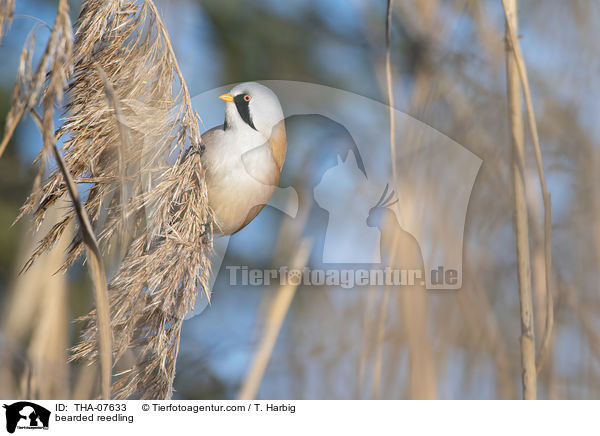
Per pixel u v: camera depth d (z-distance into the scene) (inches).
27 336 143.6
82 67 137.1
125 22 137.6
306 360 145.2
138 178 135.7
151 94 137.5
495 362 133.2
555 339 146.4
